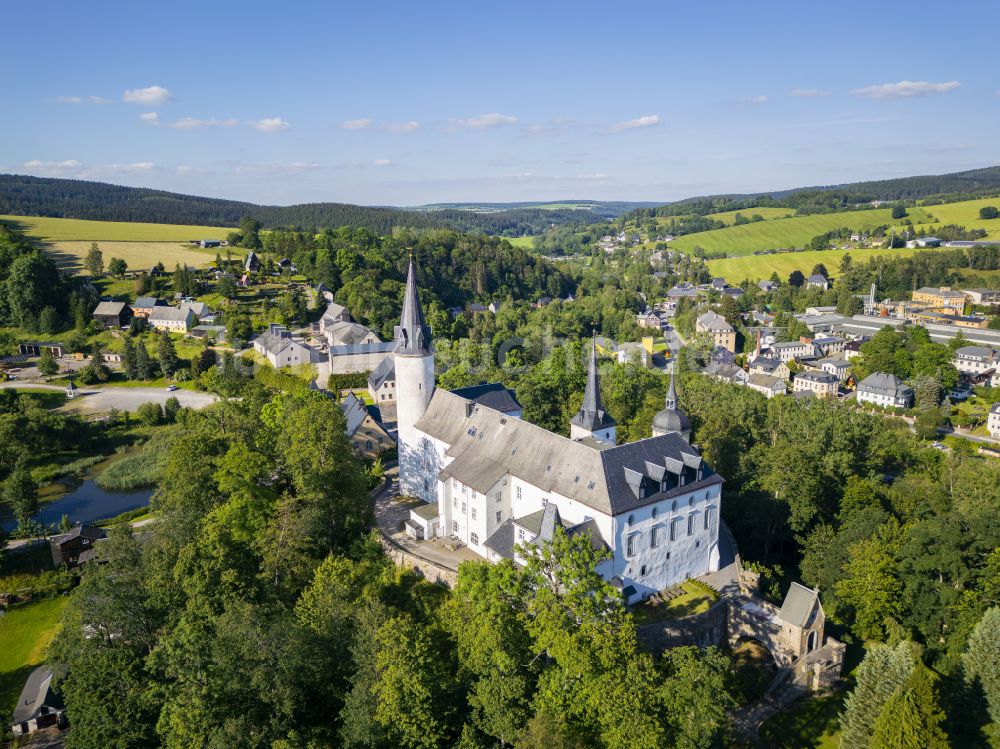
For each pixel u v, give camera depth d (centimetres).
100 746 6200
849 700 6606
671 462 8088
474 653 6056
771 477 10188
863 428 13625
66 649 7281
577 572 6219
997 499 10212
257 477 9250
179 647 6234
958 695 6975
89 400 19912
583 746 5456
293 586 7831
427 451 10444
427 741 5644
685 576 8412
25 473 12875
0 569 11112
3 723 7594
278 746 5422
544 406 14012
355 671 6344
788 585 9319
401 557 8775
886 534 8694
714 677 5506
